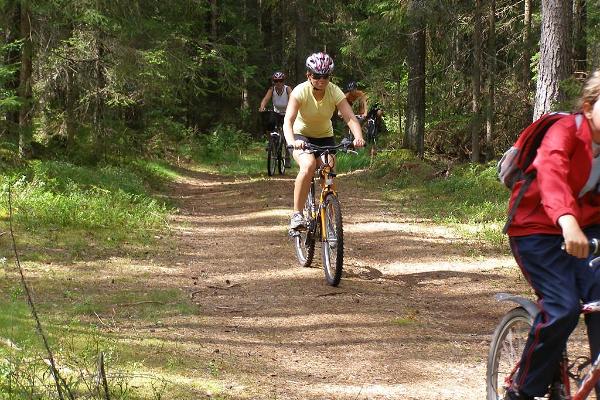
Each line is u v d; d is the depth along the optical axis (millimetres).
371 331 7191
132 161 20328
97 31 17734
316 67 8594
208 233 12703
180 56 19906
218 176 23453
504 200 15445
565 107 13875
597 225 4105
